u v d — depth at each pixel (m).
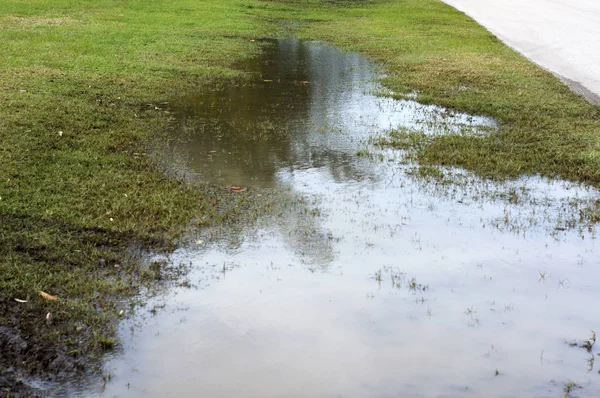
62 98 10.04
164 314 4.56
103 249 5.44
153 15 19.36
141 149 8.17
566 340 4.38
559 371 4.04
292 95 11.55
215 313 4.60
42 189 6.52
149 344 4.21
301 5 24.77
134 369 3.96
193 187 6.99
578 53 16.44
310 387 3.84
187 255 5.46
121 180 6.98
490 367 4.06
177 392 3.77
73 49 13.80
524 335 4.43
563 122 9.88
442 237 6.00
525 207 6.75
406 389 3.83
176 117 9.78
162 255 5.44
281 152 8.37
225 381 3.87
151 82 11.75
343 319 4.57
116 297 4.74
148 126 9.16
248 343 4.25
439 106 10.93
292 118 10.03
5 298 4.56
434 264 5.46
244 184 7.18
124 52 14.07
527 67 14.25
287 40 17.59
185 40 16.14
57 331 4.27
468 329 4.48
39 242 5.39
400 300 4.85
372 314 4.64
